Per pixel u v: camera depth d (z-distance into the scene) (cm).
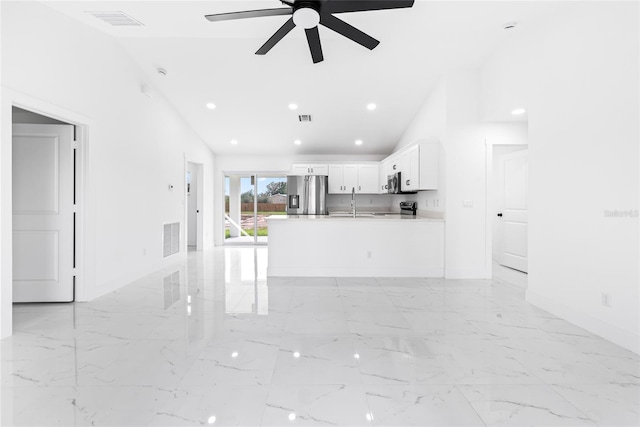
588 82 253
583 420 152
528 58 326
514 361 208
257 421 151
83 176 330
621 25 225
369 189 718
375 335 250
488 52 392
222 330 258
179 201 582
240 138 687
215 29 332
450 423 150
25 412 157
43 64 276
